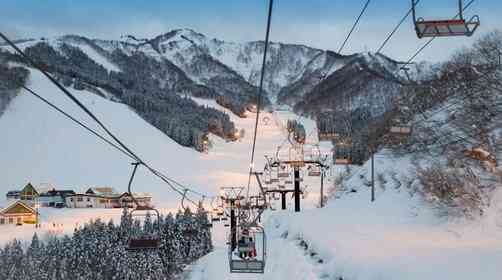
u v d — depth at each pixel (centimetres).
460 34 974
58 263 6875
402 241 2412
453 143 3938
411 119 5328
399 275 1539
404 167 4712
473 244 2131
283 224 4622
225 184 18025
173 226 7819
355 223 3400
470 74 4512
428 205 3294
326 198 7819
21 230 11281
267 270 2947
